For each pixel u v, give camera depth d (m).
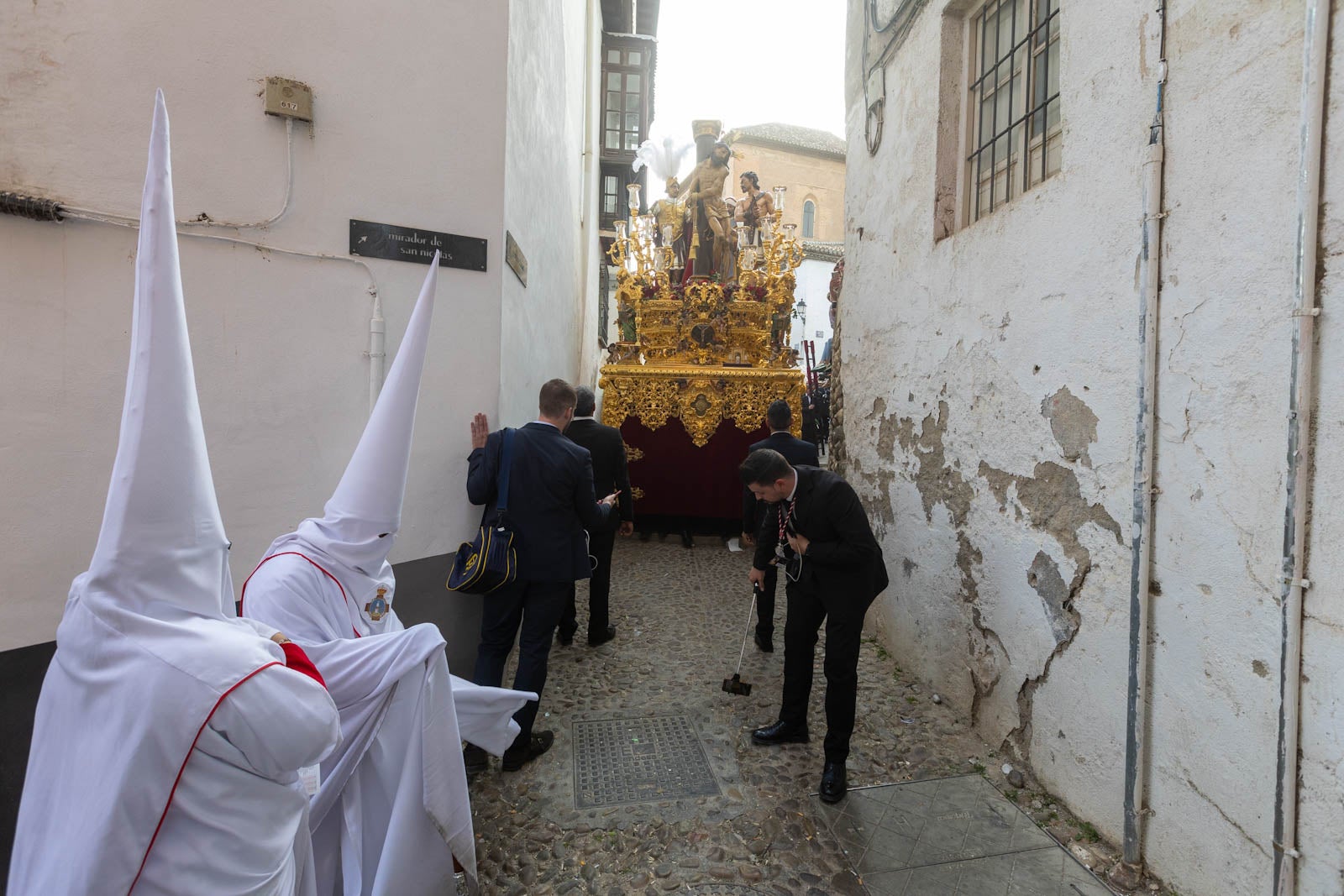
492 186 3.36
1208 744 2.00
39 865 1.14
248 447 2.71
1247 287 1.85
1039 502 2.80
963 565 3.41
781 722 3.21
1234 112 1.88
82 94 2.34
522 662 3.00
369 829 1.80
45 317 2.29
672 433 7.32
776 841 2.53
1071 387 2.59
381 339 2.99
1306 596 1.70
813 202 30.14
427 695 1.79
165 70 2.49
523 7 3.92
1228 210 1.91
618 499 4.49
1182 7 2.06
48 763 1.19
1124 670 2.34
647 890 2.28
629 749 3.16
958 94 3.64
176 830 1.15
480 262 3.33
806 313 24.20
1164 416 2.15
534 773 2.95
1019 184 3.17
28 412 2.28
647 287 7.72
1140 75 2.23
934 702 3.61
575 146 7.97
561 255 6.26
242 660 1.18
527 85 4.06
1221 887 1.96
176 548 1.20
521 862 2.40
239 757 1.19
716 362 7.54
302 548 1.85
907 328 4.04
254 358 2.72
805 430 10.55
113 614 1.15
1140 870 2.28
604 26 13.68
